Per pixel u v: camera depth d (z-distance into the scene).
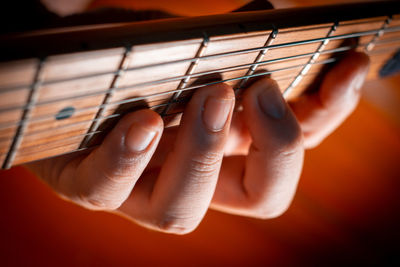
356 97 0.46
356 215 1.07
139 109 0.39
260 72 0.40
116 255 0.95
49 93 0.36
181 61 0.37
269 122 0.42
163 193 0.42
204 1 0.55
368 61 0.43
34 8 0.38
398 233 1.06
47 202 0.95
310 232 1.06
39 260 0.89
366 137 1.13
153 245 0.98
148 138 0.39
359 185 1.08
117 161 0.40
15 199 0.92
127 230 0.98
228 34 0.37
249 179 0.44
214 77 0.39
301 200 1.07
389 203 1.07
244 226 1.04
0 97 0.36
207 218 1.03
